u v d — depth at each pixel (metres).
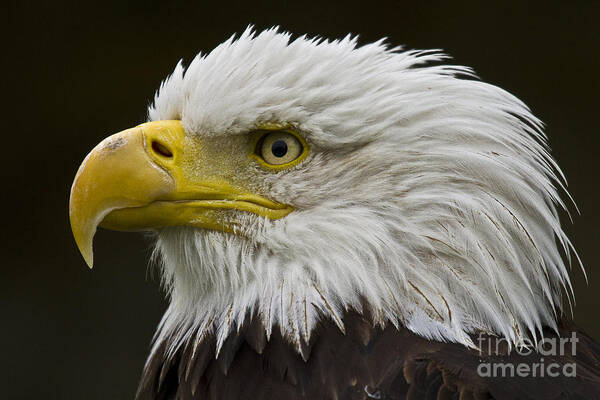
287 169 7.72
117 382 19.03
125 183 7.75
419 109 7.58
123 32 19.91
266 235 7.67
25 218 19.78
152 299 19.34
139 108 20.00
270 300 7.50
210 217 7.84
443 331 7.16
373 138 7.59
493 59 20.06
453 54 20.03
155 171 7.79
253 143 7.82
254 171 7.80
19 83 19.80
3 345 19.20
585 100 20.00
